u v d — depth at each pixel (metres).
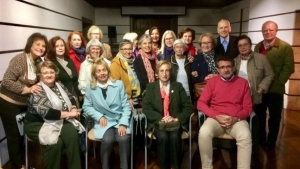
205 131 2.22
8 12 2.60
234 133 2.24
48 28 3.82
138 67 2.83
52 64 2.20
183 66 2.87
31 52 2.27
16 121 2.22
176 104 2.45
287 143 3.08
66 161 2.62
